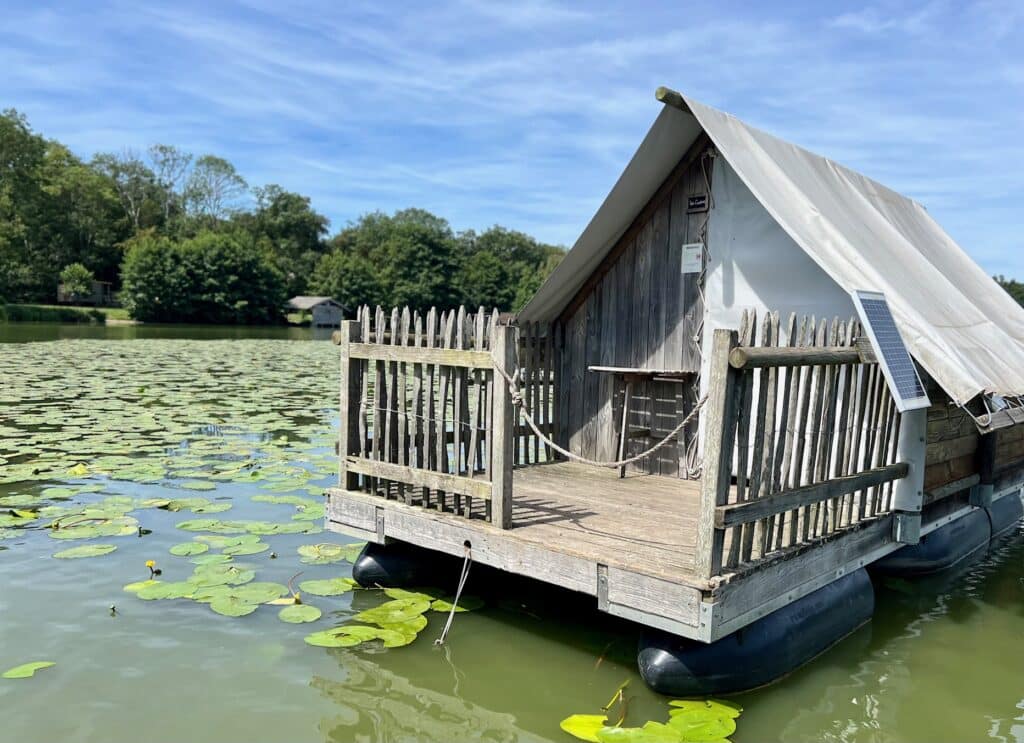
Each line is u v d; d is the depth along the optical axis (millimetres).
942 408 5348
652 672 3648
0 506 6512
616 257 6555
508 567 4246
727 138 5133
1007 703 3857
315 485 7602
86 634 4141
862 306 4105
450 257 78875
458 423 4652
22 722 3258
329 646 4039
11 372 16578
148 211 76188
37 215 58469
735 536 3537
